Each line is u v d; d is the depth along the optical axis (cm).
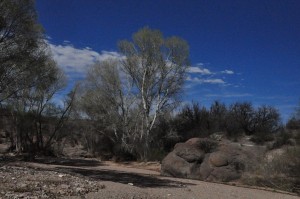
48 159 3959
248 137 3900
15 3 2109
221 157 2503
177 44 4019
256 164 2438
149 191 1537
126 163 3959
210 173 2459
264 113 4259
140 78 4072
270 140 3594
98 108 4366
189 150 2625
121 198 1270
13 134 4734
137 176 2409
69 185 1384
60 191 1241
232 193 1783
